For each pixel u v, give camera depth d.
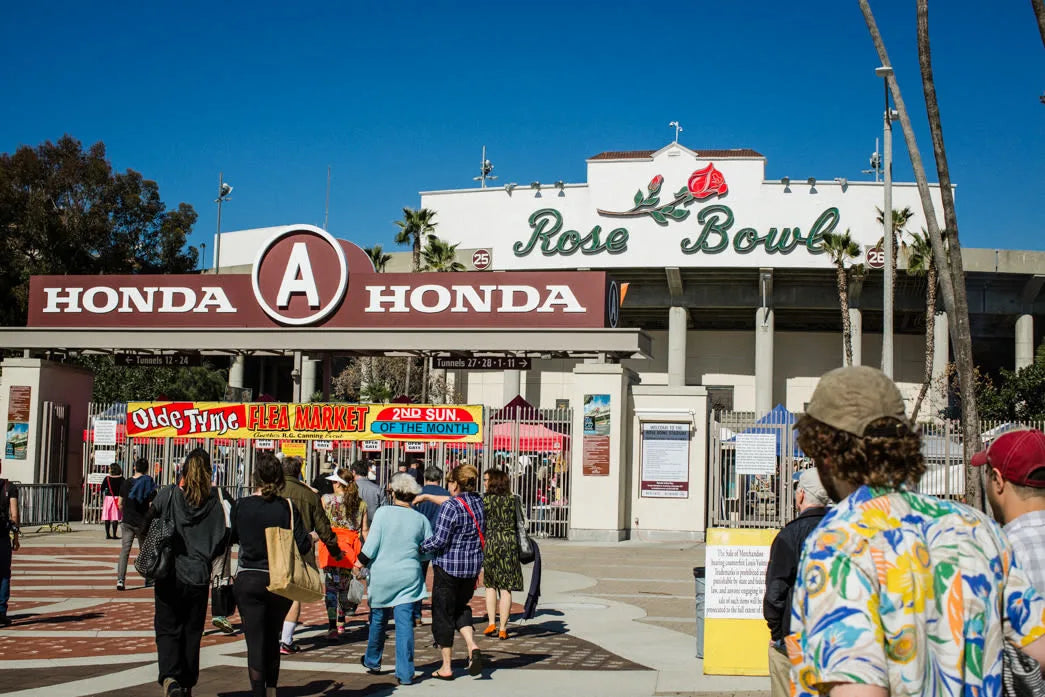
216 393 65.56
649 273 57.31
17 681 9.33
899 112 18.67
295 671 10.20
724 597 10.06
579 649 11.55
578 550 24.28
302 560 8.24
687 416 26.84
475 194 59.22
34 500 27.86
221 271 72.12
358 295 29.80
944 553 2.71
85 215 58.22
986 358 66.06
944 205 16.28
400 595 9.62
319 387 65.50
